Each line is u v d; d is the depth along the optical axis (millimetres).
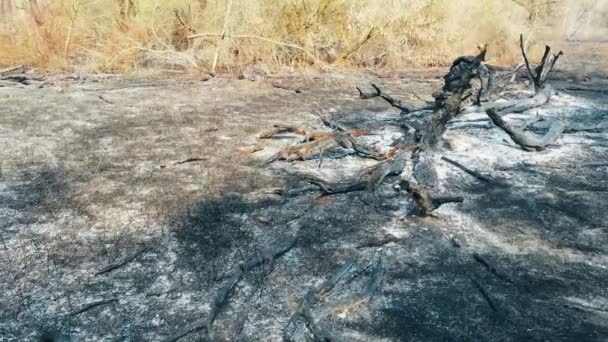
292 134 5457
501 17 10281
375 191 4051
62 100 6875
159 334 2514
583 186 4215
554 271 3057
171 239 3348
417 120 5621
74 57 9430
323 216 3670
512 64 9727
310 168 4523
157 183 4184
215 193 4008
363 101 7055
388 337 2494
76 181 4207
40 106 6547
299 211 3738
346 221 3607
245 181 4238
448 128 5609
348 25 9594
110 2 9859
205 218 3615
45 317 2621
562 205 3879
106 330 2535
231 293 2818
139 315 2646
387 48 9797
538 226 3570
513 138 4984
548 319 2635
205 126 5734
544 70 6832
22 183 4152
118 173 4383
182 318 2627
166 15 9812
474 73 4762
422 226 3551
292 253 3213
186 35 9703
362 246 3283
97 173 4371
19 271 2992
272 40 9102
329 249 3256
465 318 2639
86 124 5777
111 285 2885
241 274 2955
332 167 4555
